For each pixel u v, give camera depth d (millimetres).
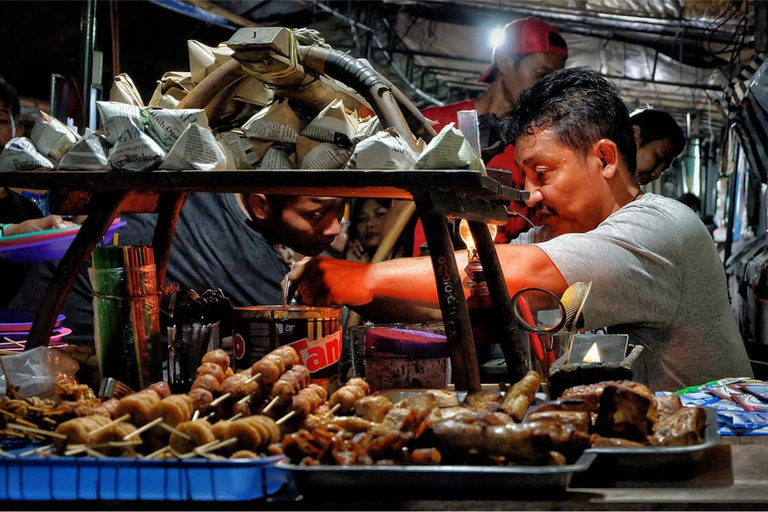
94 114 3672
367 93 1631
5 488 1132
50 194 1757
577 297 1916
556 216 2570
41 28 7578
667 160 5082
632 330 2479
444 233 1439
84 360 1789
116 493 1120
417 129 1724
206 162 1535
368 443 1175
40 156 1628
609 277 2236
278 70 1608
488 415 1233
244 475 1102
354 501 1123
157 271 2021
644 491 1184
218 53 1837
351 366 1876
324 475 1105
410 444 1183
